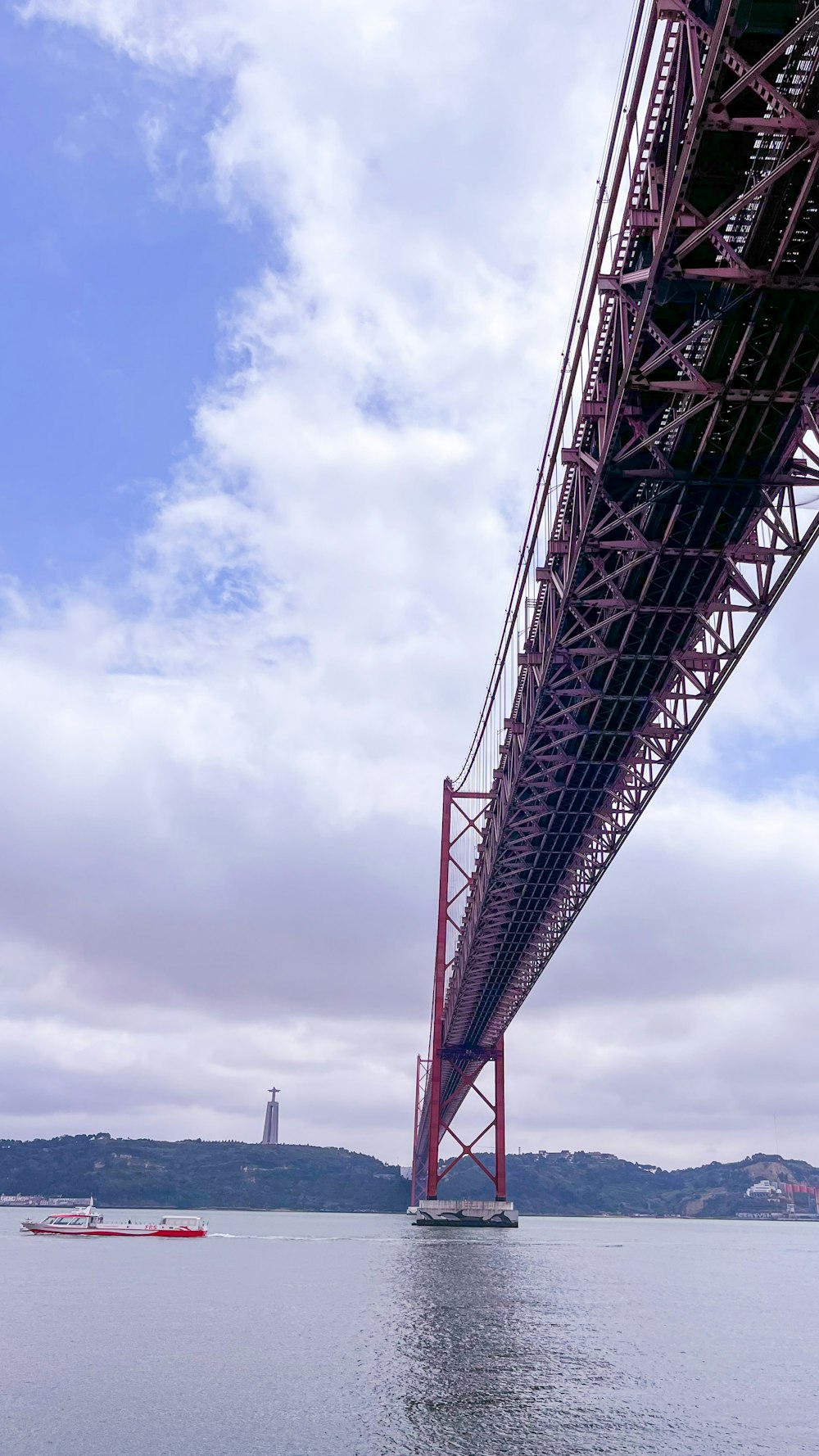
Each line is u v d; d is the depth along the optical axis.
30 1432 22.52
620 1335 38.19
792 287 22.14
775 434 27.52
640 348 25.17
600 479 28.52
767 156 21.11
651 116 22.20
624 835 49.75
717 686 36.09
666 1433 22.58
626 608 33.34
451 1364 30.83
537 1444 21.41
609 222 24.84
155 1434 22.33
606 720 41.09
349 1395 26.23
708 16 20.17
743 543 31.19
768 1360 33.62
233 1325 39.78
